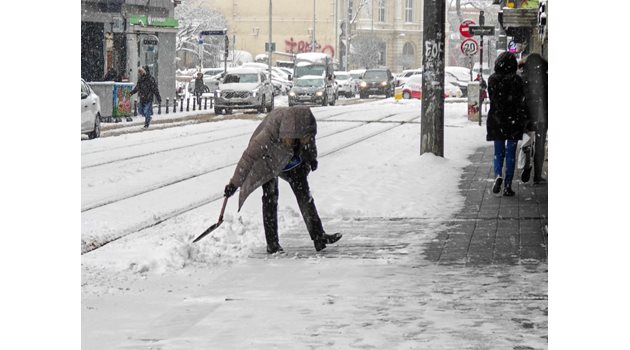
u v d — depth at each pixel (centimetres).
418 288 1323
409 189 2334
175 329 1137
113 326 1153
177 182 2630
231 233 1742
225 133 4584
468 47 5719
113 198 2306
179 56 13850
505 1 4303
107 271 1446
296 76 8412
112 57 6731
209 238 1698
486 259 1523
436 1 2880
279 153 1546
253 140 1554
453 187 2380
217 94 6738
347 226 1850
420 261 1512
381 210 2030
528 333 1089
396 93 9719
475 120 5175
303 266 1488
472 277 1390
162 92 7475
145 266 1470
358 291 1310
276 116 1552
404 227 1830
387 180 2498
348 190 2311
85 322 1172
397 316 1172
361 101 9756
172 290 1342
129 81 6819
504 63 2209
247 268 1480
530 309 1201
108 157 3369
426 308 1211
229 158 3303
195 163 3138
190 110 7112
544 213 1970
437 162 2823
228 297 1291
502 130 2212
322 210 2031
